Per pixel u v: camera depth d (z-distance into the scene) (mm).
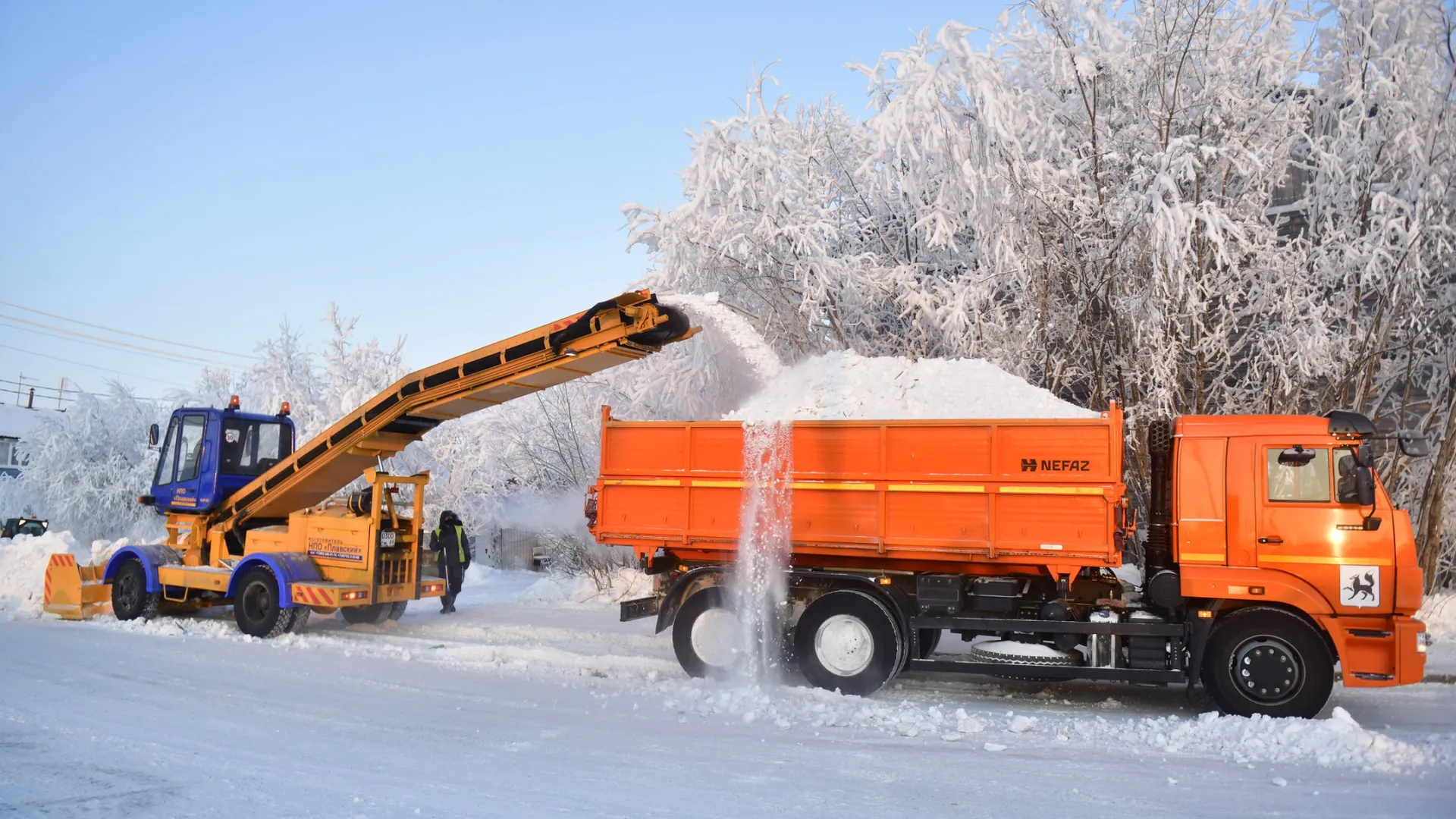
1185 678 7812
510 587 19156
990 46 14711
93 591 12883
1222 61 13492
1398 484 13773
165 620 12508
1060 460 8055
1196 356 13297
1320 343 12414
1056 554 8016
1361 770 6070
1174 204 11977
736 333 11906
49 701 7676
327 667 9516
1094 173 13812
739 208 14453
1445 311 13133
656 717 7496
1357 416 7660
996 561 8305
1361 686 7379
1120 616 8086
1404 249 12633
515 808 5105
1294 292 13117
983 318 14297
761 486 8953
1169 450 8562
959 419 8352
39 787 5336
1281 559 7605
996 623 8234
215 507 12789
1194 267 12766
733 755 6328
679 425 9336
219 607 14000
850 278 14367
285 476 12211
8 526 30438
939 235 13391
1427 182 12633
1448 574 14117
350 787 5441
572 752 6332
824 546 8727
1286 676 7496
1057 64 13836
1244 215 13328
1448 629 11898
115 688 8281
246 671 9203
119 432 28516
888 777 5805
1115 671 7902
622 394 16828
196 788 5367
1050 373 14133
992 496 8219
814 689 8477
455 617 14047
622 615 9188
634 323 9289
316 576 11641
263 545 12320
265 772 5727
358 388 23266
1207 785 5707
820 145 15617
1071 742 6844
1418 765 6098
